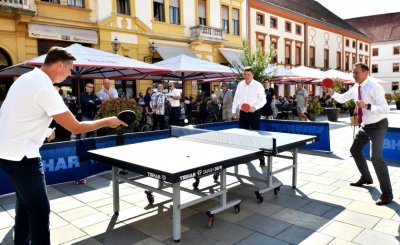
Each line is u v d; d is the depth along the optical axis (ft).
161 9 60.08
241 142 13.98
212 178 18.17
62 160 17.54
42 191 8.04
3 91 42.50
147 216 12.92
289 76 52.44
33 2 42.93
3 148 7.67
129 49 54.08
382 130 14.01
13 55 41.73
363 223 11.94
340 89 58.03
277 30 90.53
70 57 8.36
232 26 74.84
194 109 48.08
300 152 25.49
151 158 11.28
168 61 38.78
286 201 14.38
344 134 37.22
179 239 10.78
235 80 50.21
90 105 28.17
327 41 115.14
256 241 10.71
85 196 15.38
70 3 47.16
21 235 9.03
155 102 34.73
